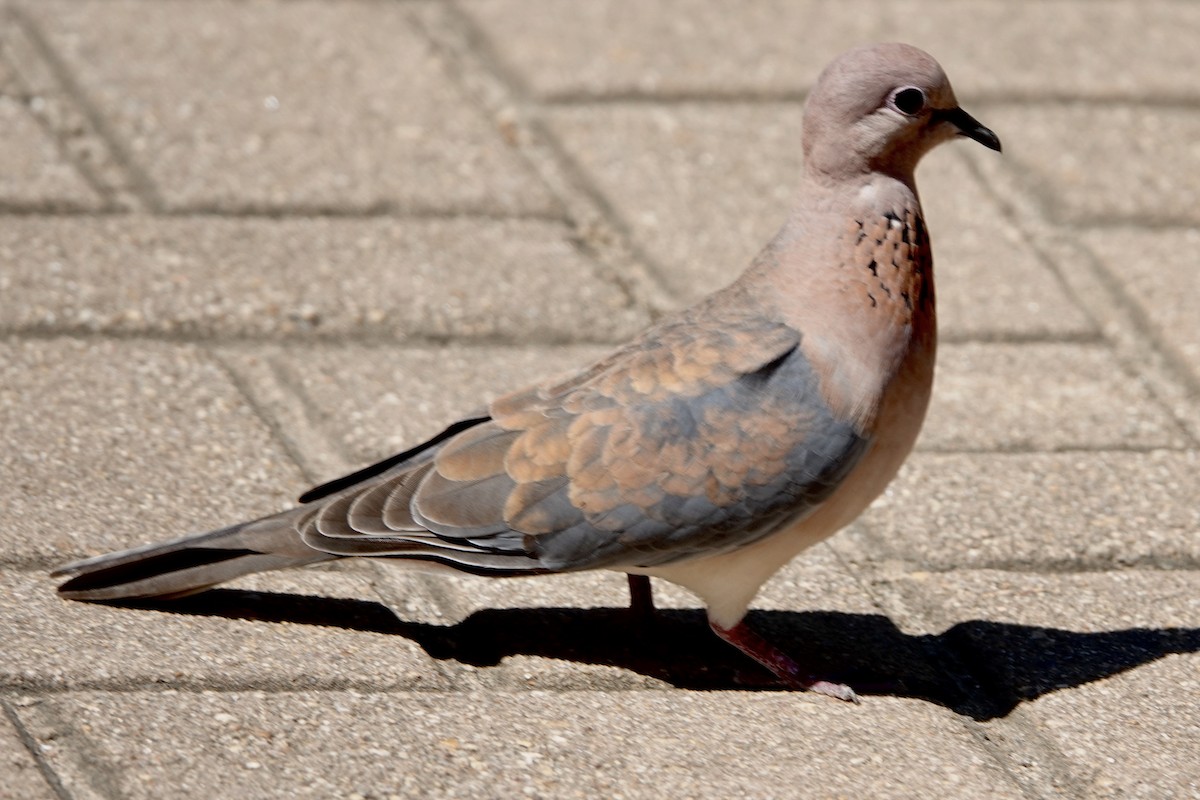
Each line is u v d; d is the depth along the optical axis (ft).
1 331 34.68
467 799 23.80
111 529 29.30
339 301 37.35
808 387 26.25
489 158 43.68
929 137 27.68
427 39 48.93
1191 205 43.65
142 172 41.01
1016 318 39.09
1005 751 26.27
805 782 24.81
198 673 25.82
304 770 24.04
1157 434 35.29
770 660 27.45
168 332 35.55
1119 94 48.47
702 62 48.62
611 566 26.61
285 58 46.88
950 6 53.01
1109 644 28.86
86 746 24.00
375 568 29.40
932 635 29.12
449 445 26.61
